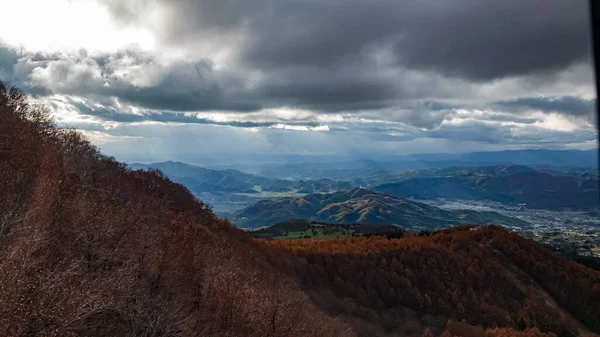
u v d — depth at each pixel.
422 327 82.38
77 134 44.66
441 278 102.50
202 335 28.34
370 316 78.88
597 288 115.12
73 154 40.88
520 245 130.25
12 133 30.31
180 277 30.36
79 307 18.38
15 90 37.28
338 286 87.75
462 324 83.38
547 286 115.44
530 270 119.44
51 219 23.80
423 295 94.94
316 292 77.75
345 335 54.22
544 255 129.12
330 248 107.06
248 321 34.50
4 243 19.14
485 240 130.75
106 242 26.75
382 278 94.62
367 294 88.88
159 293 27.45
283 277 63.75
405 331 79.38
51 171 31.19
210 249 39.56
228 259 43.53
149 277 28.08
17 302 15.77
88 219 26.25
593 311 109.19
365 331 69.44
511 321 92.81
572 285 115.31
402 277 95.94
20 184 25.89
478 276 106.75
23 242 19.25
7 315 15.21
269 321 36.56
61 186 27.53
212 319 31.02
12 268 16.88
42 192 25.64
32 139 32.69
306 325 42.38
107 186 40.91
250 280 41.44
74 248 23.91
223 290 34.12
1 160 26.98
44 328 16.48
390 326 79.62
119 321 22.75
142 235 30.05
